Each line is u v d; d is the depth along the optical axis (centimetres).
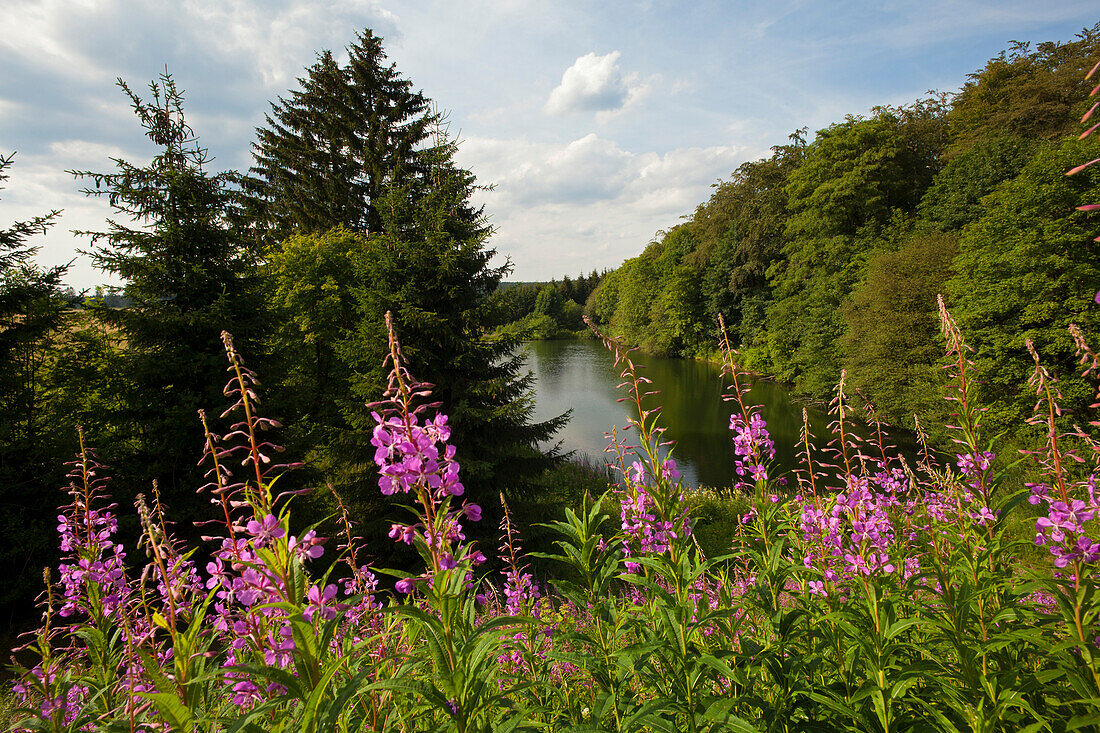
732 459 2180
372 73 2692
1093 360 254
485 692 204
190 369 945
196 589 262
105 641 244
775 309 3616
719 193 5028
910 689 239
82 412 940
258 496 204
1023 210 1709
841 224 3247
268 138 2622
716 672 240
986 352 1706
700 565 255
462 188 1353
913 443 1994
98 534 301
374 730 201
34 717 231
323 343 1759
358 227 2567
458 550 197
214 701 234
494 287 1298
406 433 190
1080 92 2547
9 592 825
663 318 5762
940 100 3797
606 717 244
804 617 275
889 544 332
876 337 2248
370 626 298
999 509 271
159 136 1039
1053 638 216
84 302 979
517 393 1268
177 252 1018
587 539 265
